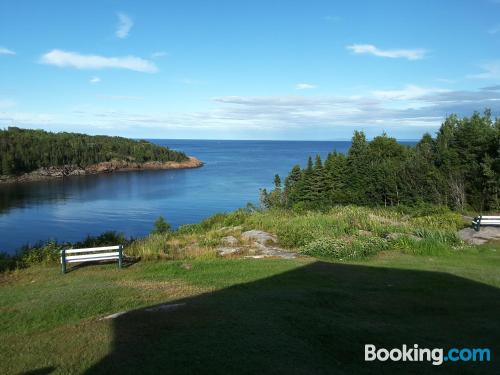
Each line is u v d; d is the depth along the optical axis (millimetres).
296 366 5262
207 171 113312
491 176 26812
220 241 16266
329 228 17000
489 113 36562
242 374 5004
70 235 39312
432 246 13977
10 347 6176
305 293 8734
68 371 5227
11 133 118625
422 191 30594
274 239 16453
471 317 7316
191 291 9367
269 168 119812
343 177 39594
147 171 116438
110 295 9195
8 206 57688
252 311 7371
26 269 12648
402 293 8867
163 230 26344
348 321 7004
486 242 15102
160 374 5008
